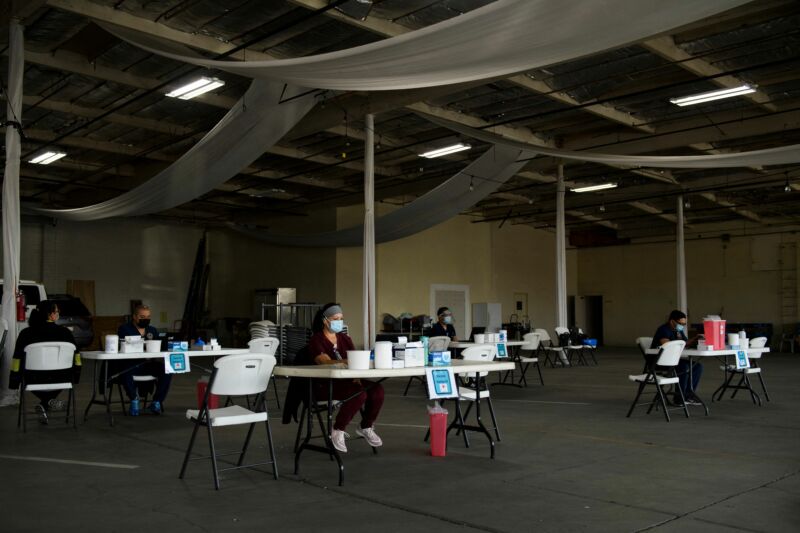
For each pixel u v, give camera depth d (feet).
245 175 55.47
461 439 19.02
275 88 29.81
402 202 66.03
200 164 37.76
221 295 72.28
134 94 38.50
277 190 57.31
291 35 30.09
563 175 56.29
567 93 37.35
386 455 16.78
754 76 35.32
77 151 50.06
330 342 16.97
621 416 23.57
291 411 16.20
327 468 15.31
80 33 30.81
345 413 16.28
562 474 14.65
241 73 24.57
